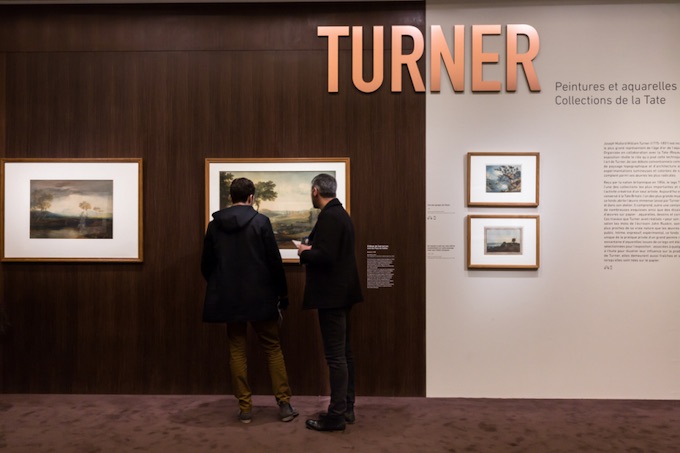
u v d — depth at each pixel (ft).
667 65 12.73
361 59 12.92
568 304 12.76
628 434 10.59
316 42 12.98
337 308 10.29
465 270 12.87
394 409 11.99
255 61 13.02
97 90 13.09
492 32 12.82
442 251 12.87
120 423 11.14
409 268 12.88
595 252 12.76
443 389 12.87
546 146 12.82
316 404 12.31
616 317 12.71
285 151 12.97
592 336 12.74
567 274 12.77
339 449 9.84
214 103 13.01
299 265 12.94
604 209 12.76
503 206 12.80
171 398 12.76
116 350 13.01
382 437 10.40
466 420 11.32
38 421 11.26
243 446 9.98
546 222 12.82
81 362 13.03
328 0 12.93
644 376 12.66
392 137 12.92
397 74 12.89
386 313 12.90
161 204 13.01
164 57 13.06
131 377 13.00
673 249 12.67
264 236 11.00
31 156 13.11
